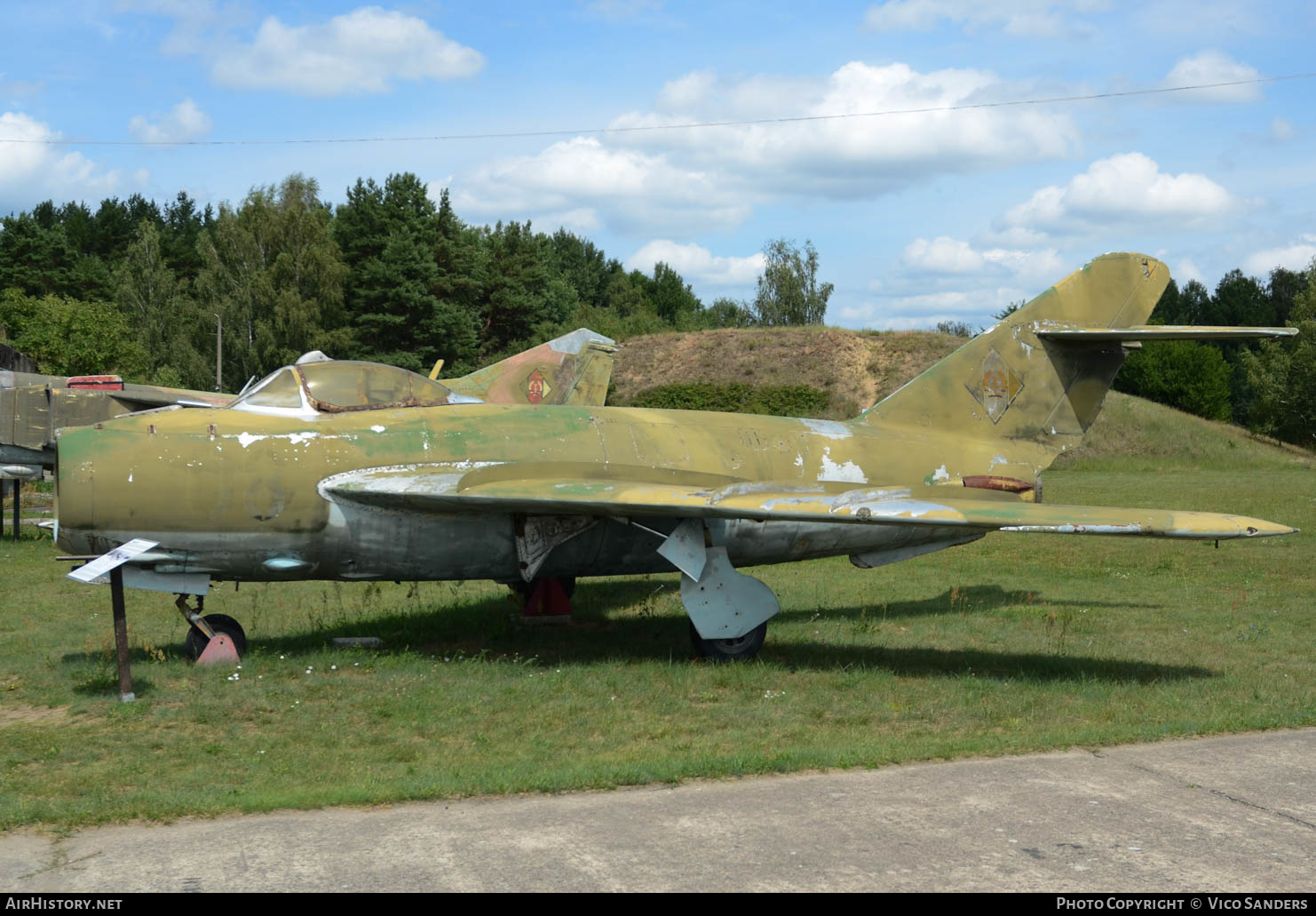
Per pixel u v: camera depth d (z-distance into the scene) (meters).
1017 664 10.09
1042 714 8.14
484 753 7.06
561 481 10.21
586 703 8.43
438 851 4.88
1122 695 8.70
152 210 142.12
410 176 72.56
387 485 9.72
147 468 9.31
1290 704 8.28
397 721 7.90
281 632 11.44
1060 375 13.39
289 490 9.70
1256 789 5.85
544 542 10.46
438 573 10.51
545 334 74.81
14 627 11.50
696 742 7.35
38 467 20.56
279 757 6.98
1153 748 6.72
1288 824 5.28
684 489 9.82
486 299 75.12
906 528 11.79
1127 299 13.59
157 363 66.88
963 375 12.96
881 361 57.62
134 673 9.27
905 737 7.51
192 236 111.88
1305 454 59.22
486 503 9.55
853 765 6.31
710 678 9.41
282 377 10.38
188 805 5.49
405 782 5.99
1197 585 15.18
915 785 5.92
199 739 7.41
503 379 20.97
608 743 7.34
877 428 12.55
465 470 10.19
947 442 12.74
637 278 143.50
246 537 9.65
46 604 12.98
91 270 80.81
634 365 61.28
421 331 64.94
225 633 9.88
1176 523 8.55
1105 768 6.27
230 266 70.88
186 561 9.59
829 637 11.45
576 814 5.43
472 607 13.21
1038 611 13.01
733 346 61.06
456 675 9.33
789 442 11.90
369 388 10.63
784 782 6.02
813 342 60.09
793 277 92.06
